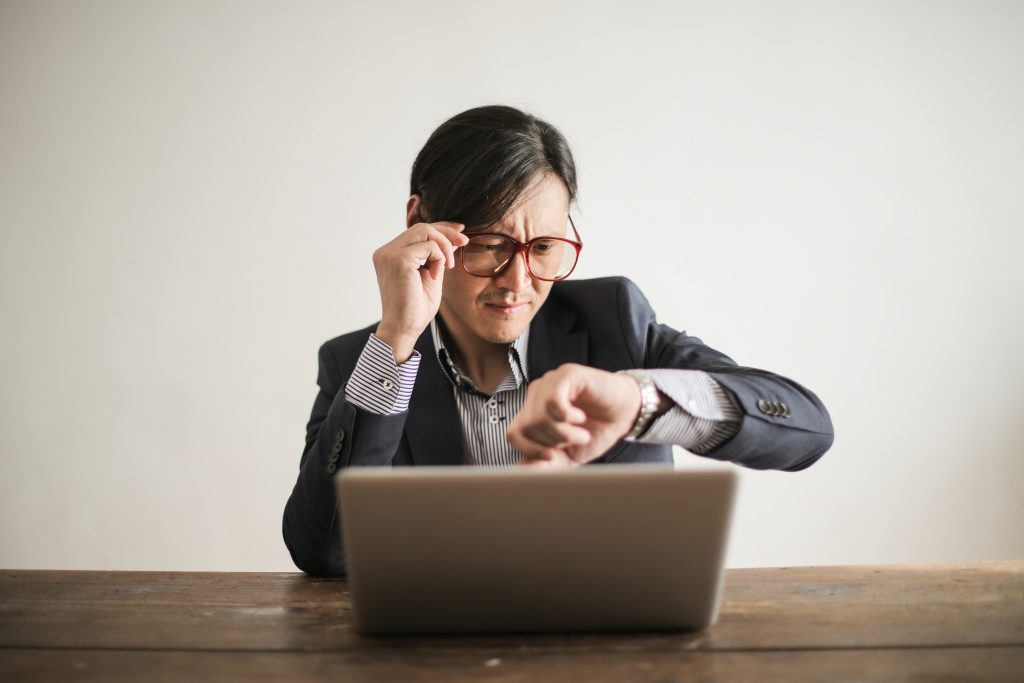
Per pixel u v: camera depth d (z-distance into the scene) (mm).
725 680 762
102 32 3023
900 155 2939
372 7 3004
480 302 1455
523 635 874
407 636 882
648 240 2971
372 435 1298
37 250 3043
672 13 2967
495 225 1405
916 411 2947
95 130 3027
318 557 1303
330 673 794
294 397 3025
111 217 3031
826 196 2947
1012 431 2932
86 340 3043
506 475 791
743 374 1356
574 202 1521
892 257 2943
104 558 3062
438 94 3008
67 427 3055
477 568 826
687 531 813
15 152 3037
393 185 3012
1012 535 2943
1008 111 2920
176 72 3016
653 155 2973
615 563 828
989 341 2934
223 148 3014
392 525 806
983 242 2934
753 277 2961
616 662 802
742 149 2959
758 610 960
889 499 2957
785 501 2980
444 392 1565
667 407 1120
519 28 2992
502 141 1397
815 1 2941
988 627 904
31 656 862
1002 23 2912
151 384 3039
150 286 3031
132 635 925
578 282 1706
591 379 1006
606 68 2979
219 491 3047
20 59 3027
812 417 1287
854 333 2947
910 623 917
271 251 3012
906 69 2932
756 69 2955
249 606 1036
